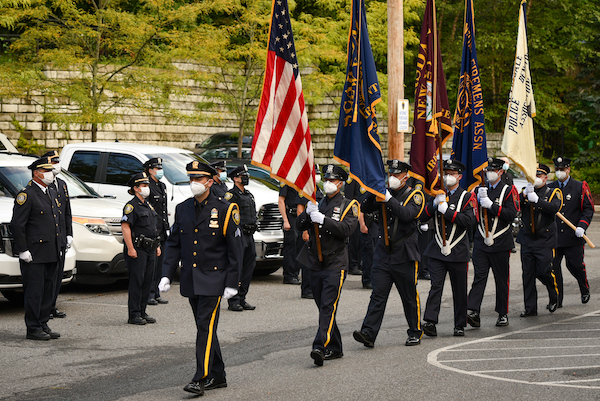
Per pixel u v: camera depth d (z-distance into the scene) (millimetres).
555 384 6320
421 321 9516
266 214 12789
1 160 11016
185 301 11016
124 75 19000
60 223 8977
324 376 6703
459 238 8484
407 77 33500
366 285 12023
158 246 9641
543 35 31156
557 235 10539
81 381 6691
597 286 12195
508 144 10234
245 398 6059
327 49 21547
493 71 32375
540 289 12164
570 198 10594
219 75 21656
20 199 8352
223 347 8039
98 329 8977
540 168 10242
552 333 8602
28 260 8305
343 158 8297
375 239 11883
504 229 8992
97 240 11070
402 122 14695
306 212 7332
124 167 13234
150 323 9383
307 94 21719
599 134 32188
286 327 9086
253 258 10312
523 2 10594
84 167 13500
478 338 8375
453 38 30766
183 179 12969
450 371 6801
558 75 33188
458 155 10484
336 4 24750
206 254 6387
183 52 19156
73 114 18219
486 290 12023
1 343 8227
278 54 7723
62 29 17844
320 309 7238
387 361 7246
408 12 26391
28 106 23188
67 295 11461
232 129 28547
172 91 19562
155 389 6414
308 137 7531
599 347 7750
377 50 25469
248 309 10297
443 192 8438
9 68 17938
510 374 6668
